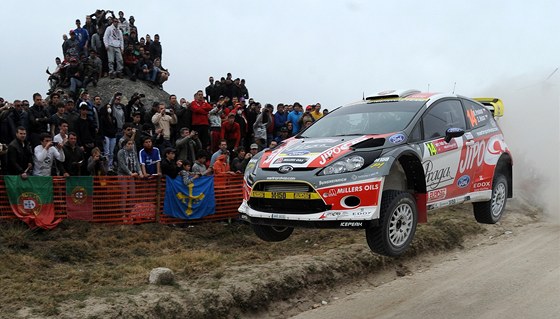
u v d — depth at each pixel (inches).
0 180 332.5
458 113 274.5
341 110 270.8
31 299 223.8
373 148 219.6
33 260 291.1
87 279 260.8
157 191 394.0
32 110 401.7
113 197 373.7
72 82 612.7
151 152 400.5
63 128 381.7
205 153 434.3
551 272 282.4
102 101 609.9
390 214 213.6
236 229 399.2
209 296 239.1
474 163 271.7
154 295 231.0
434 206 243.3
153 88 684.7
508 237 386.3
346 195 207.2
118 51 657.6
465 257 342.0
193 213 407.5
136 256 322.7
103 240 340.2
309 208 211.3
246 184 229.9
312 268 284.0
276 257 320.2
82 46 647.1
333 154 216.8
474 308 241.4
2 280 255.6
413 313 242.2
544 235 378.9
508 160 301.7
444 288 276.1
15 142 346.0
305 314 255.4
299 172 211.5
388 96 267.6
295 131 558.9
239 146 499.5
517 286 265.6
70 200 358.0
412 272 317.4
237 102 562.9
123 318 210.4
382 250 213.6
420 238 348.5
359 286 293.4
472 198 268.8
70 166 374.9
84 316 205.6
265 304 254.4
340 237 362.6
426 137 243.3
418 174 231.3
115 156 466.0
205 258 305.6
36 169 354.6
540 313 227.0
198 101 501.4
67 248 314.2
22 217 335.6
